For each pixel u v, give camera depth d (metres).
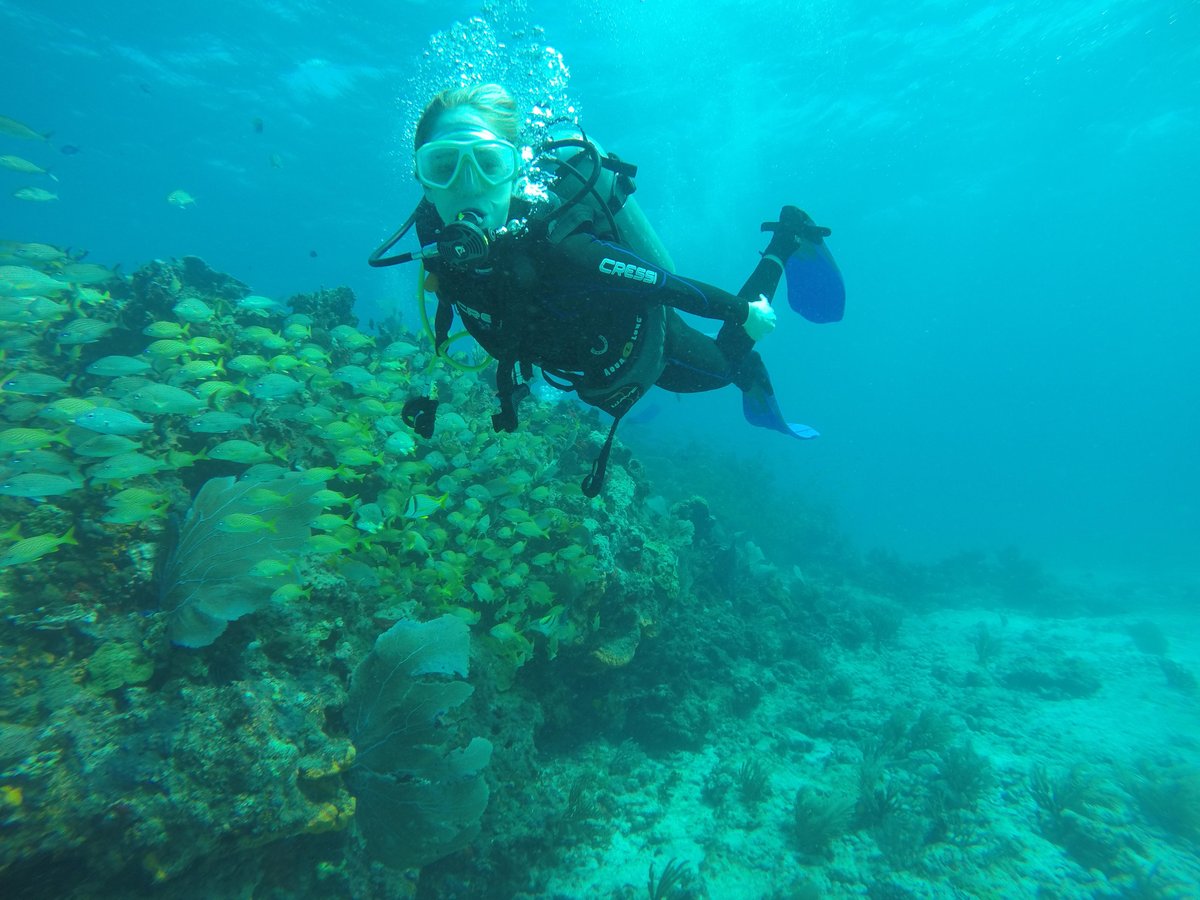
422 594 5.30
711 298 2.38
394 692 3.96
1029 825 6.51
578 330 2.29
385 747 3.91
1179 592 19.45
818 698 9.26
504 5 21.72
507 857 4.95
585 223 2.20
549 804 5.43
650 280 2.18
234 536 3.86
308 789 3.41
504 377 2.43
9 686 3.13
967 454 91.81
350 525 4.98
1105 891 5.69
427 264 2.29
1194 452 102.56
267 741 3.22
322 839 3.70
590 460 8.43
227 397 5.68
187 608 3.54
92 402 4.46
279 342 6.25
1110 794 6.95
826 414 118.06
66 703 3.07
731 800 6.48
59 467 4.05
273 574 3.70
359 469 5.94
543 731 6.46
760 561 12.88
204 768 3.01
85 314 6.79
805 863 5.79
